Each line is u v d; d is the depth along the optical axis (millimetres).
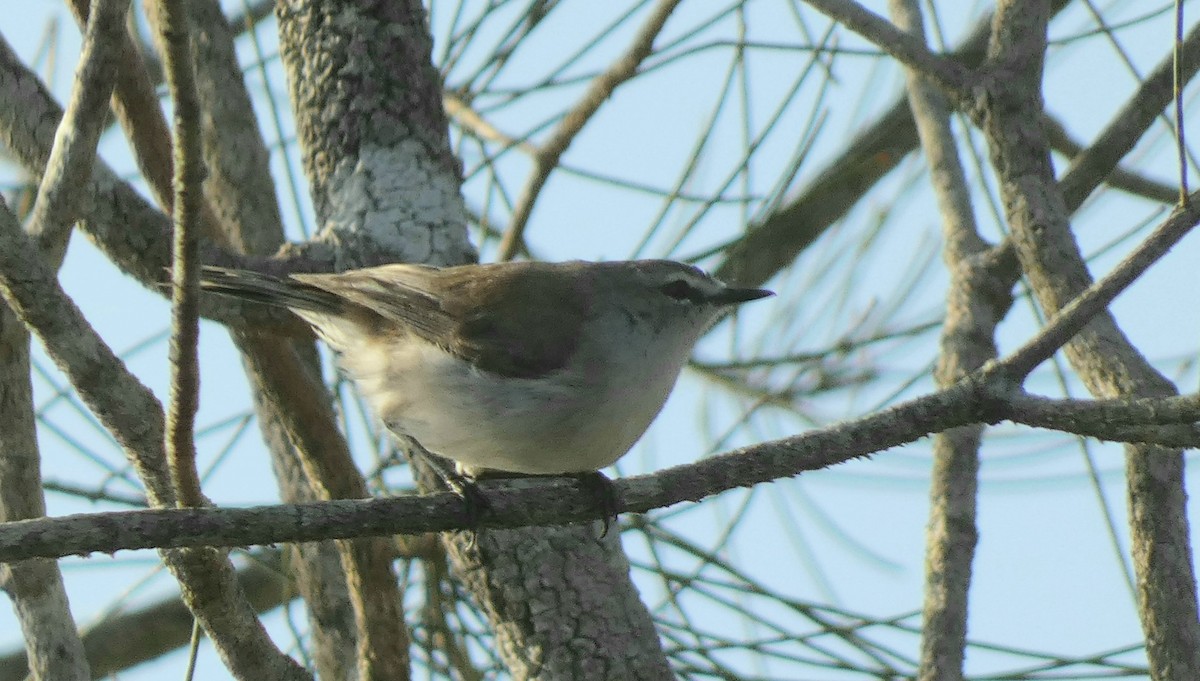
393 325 10734
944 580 10289
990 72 10984
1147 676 10617
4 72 10719
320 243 11734
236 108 13297
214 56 13281
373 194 11961
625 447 10781
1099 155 11562
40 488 9688
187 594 9094
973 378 8914
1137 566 9633
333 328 10891
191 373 7934
